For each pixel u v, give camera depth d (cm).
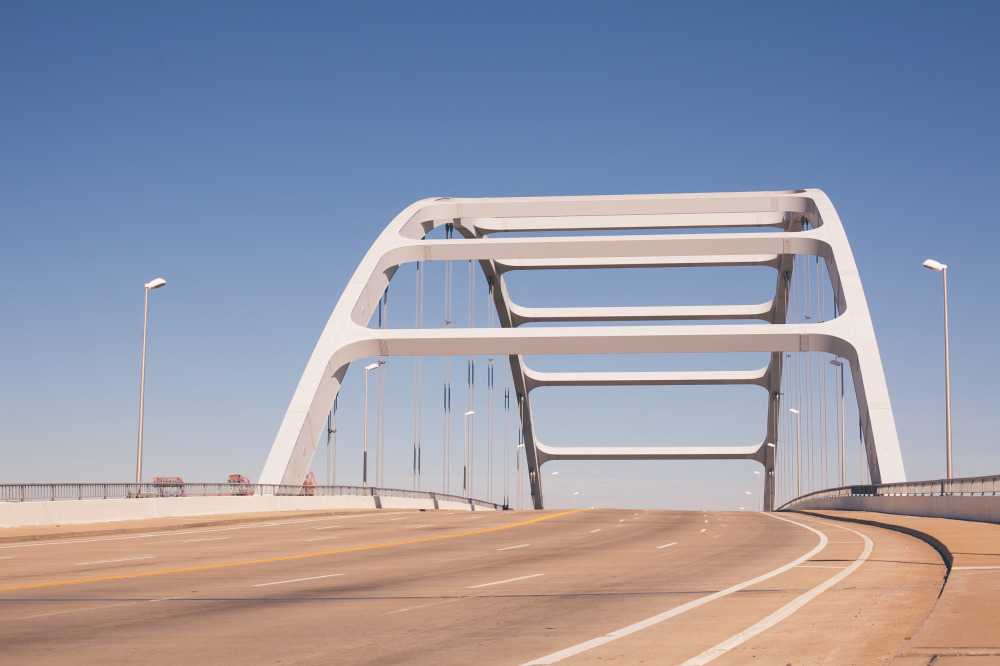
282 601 1353
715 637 999
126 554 2220
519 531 3186
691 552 2200
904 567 1706
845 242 5569
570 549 2355
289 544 2566
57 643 1009
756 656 893
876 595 1305
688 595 1360
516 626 1101
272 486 4566
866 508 4569
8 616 1212
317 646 984
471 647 968
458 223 6544
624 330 5075
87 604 1328
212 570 1827
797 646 939
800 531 3058
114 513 3397
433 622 1141
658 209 6328
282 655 935
